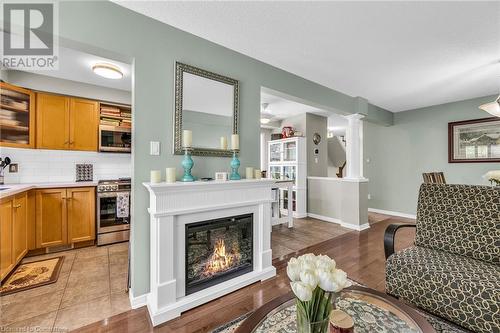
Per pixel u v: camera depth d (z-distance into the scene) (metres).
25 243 2.59
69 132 3.13
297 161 4.89
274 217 4.22
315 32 2.09
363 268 2.45
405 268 1.55
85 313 1.70
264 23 1.96
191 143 1.95
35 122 2.90
